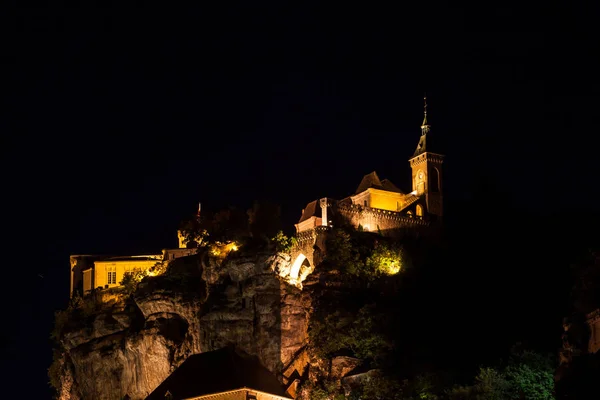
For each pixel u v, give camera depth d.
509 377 89.75
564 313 113.06
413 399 95.50
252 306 121.06
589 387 72.81
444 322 116.31
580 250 130.00
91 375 130.88
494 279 128.38
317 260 126.94
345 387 106.56
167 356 123.50
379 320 113.19
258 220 130.12
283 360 118.44
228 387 105.56
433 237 142.88
